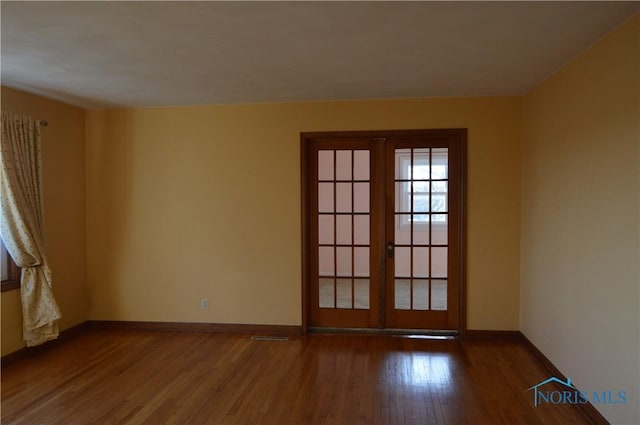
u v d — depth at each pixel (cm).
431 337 429
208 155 448
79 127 455
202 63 308
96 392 313
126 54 287
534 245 376
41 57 292
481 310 421
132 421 273
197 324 455
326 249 449
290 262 442
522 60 303
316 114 432
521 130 410
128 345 412
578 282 289
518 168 411
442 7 218
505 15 228
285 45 272
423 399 300
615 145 241
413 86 375
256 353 389
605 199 253
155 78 346
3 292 362
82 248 460
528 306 392
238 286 450
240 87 376
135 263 461
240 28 244
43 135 406
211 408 289
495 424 267
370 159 438
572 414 278
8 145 357
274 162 440
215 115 445
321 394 308
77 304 452
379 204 438
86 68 318
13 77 339
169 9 218
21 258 369
